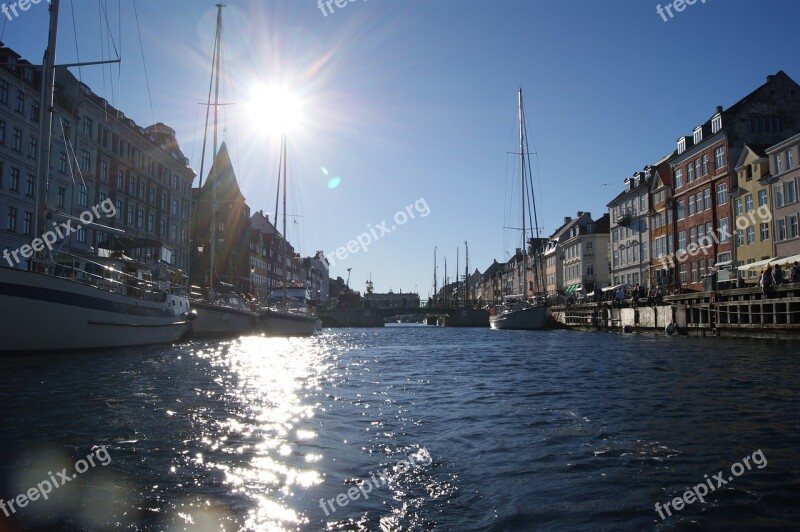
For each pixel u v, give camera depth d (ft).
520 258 410.52
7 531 16.80
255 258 341.00
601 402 39.52
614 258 258.57
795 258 108.06
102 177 187.93
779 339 100.73
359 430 30.68
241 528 17.07
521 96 225.15
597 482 21.42
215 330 140.05
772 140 168.04
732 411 35.09
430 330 269.44
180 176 248.52
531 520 17.80
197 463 23.86
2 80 142.82
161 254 115.75
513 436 29.12
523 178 226.58
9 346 67.15
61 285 70.90
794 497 19.63
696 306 129.70
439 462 24.29
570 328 219.61
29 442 27.32
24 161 150.20
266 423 32.32
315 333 195.52
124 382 49.32
